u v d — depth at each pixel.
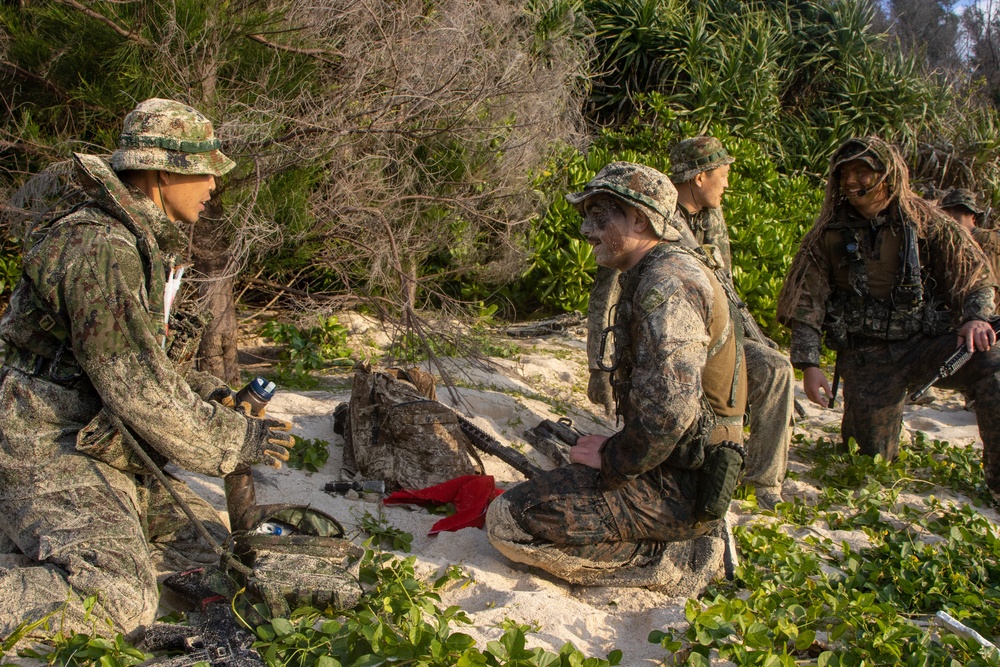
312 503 3.56
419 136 5.32
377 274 5.36
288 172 5.06
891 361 4.65
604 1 11.45
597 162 8.30
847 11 13.45
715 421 3.01
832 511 4.31
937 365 4.48
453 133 5.36
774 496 4.24
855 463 4.68
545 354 6.46
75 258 2.46
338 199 5.27
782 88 13.00
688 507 3.06
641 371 2.82
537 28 7.17
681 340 2.79
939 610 3.07
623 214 2.96
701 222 4.43
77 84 4.91
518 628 2.47
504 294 7.53
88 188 2.55
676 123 10.14
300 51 5.12
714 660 2.70
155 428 2.53
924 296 4.55
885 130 12.40
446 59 5.28
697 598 3.15
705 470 2.98
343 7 5.13
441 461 3.79
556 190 7.66
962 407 6.61
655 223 2.92
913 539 3.92
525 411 5.19
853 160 4.37
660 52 11.16
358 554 2.91
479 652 2.38
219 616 2.57
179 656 2.34
